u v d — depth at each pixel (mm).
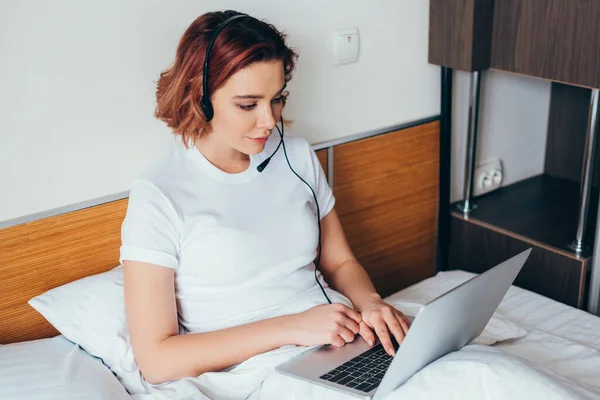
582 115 2303
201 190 1363
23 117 1400
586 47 1687
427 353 1172
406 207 2111
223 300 1371
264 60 1242
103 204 1530
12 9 1336
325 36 1779
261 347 1299
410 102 2025
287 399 1223
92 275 1554
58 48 1404
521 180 2422
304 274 1460
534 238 1995
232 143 1315
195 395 1207
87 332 1373
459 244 2203
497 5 1867
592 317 1652
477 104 2045
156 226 1304
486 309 1296
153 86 1538
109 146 1520
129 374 1320
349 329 1312
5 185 1414
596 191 2299
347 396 1183
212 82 1261
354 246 2021
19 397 1209
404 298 1696
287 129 1785
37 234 1463
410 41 1959
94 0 1418
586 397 1118
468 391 1123
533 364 1194
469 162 2127
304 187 1503
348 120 1902
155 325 1290
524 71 1851
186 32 1327
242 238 1365
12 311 1477
